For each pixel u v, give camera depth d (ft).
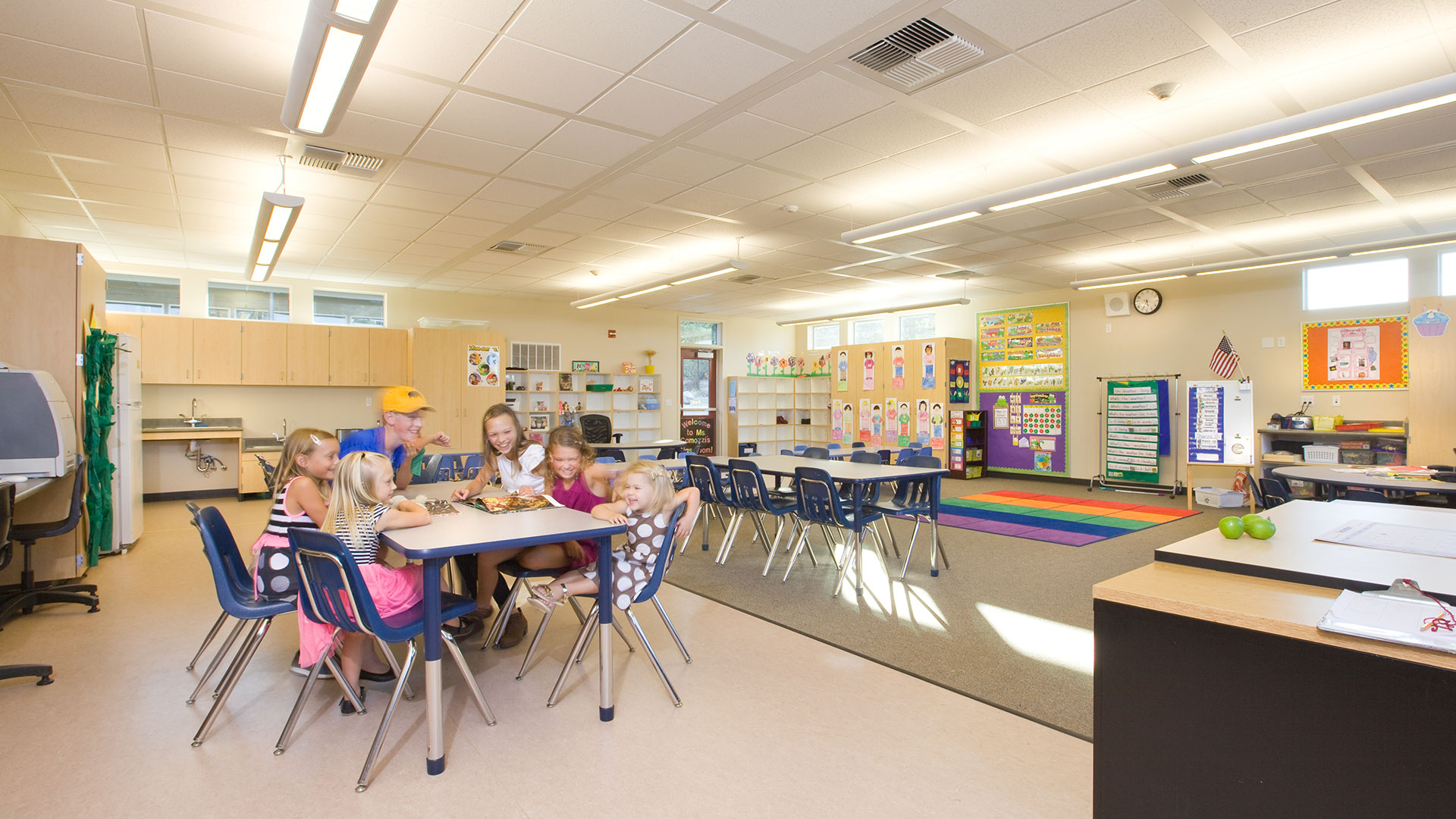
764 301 38.34
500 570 10.93
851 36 10.59
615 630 11.89
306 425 29.91
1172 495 29.45
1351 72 11.71
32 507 14.14
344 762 7.50
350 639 8.86
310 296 30.55
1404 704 3.54
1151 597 4.47
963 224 21.09
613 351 39.32
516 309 35.94
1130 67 11.55
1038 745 7.93
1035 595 14.25
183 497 27.71
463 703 9.02
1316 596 4.46
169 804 6.70
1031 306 35.09
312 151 15.14
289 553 8.64
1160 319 30.53
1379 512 7.77
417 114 13.29
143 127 13.73
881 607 13.32
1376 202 18.74
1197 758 4.29
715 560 17.44
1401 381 24.27
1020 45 10.84
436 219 20.68
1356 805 3.71
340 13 8.36
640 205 19.34
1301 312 26.61
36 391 12.10
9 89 12.08
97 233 22.26
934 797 6.84
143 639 11.41
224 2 9.55
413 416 11.02
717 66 11.51
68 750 7.74
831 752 7.74
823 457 22.57
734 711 8.76
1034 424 34.94
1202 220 20.65
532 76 11.81
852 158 15.70
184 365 26.91
